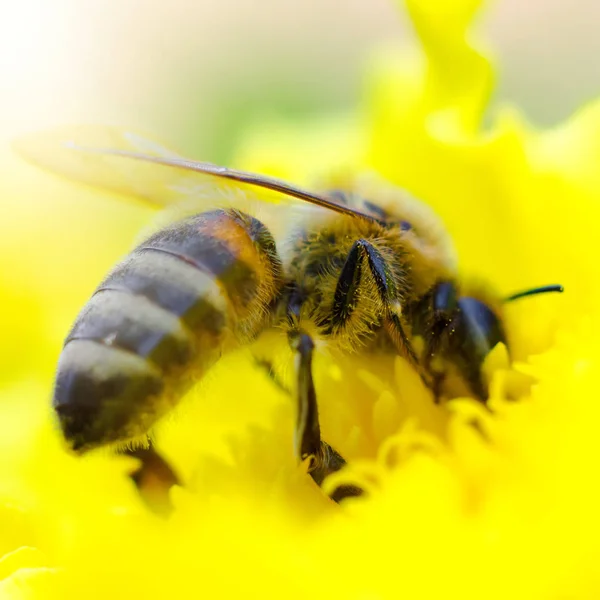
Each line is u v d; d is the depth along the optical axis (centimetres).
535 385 8
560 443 8
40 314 10
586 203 9
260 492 8
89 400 8
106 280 8
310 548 8
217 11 14
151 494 8
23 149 9
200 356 8
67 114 13
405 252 9
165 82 14
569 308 9
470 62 9
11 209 10
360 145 10
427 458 8
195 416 9
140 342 8
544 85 13
